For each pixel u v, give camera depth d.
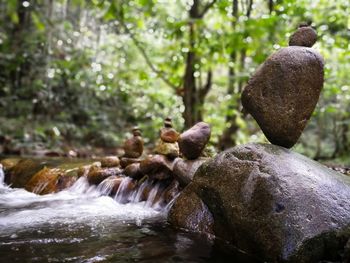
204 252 2.64
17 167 5.59
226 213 2.80
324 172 2.87
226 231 2.88
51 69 9.98
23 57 10.13
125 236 2.98
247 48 6.89
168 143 4.24
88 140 10.34
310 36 3.18
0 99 10.06
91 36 11.55
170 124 4.33
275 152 2.89
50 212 3.73
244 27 6.58
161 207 3.90
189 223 3.18
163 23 7.80
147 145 9.48
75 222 3.38
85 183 4.67
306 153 9.22
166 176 4.08
